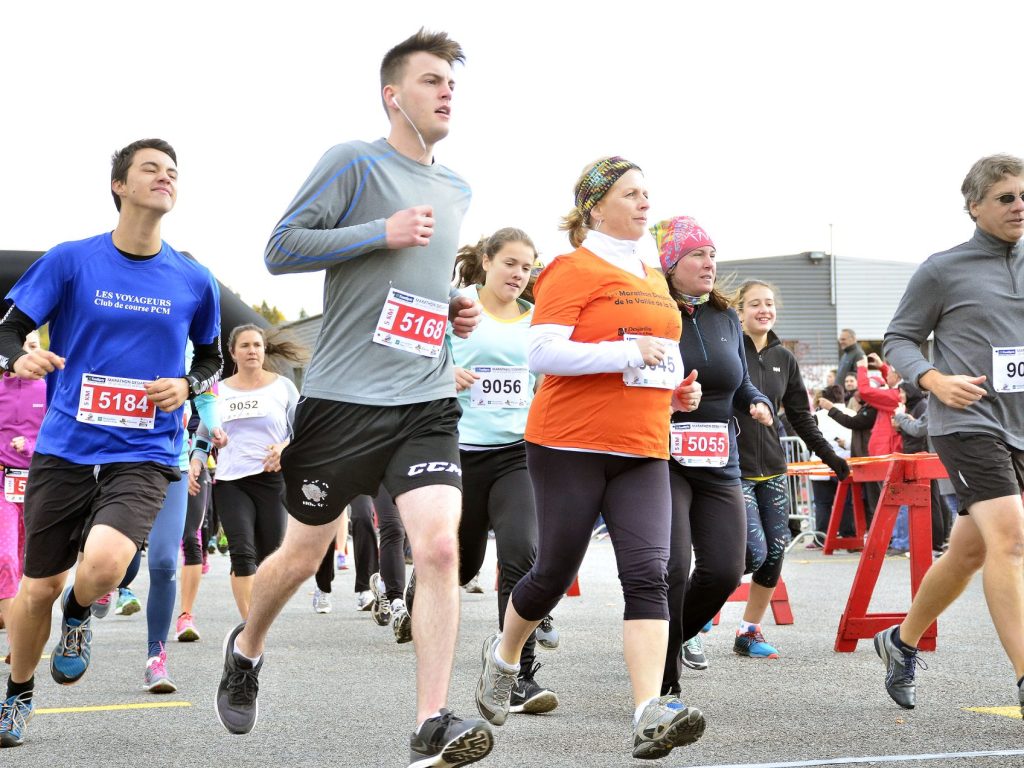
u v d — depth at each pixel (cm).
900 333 500
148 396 439
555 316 421
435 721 343
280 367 873
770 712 497
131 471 443
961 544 482
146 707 532
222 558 1648
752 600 662
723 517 492
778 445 650
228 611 966
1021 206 477
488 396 599
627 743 442
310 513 396
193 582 782
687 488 491
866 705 510
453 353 607
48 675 627
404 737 460
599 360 408
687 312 505
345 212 397
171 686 571
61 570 443
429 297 398
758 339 662
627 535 411
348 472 389
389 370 391
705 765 400
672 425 485
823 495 1464
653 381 418
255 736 464
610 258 431
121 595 962
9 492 679
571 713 505
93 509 438
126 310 444
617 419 416
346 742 451
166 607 580
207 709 526
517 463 594
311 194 392
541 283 432
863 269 3428
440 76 404
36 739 460
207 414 682
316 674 628
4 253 1669
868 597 675
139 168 441
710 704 518
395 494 385
